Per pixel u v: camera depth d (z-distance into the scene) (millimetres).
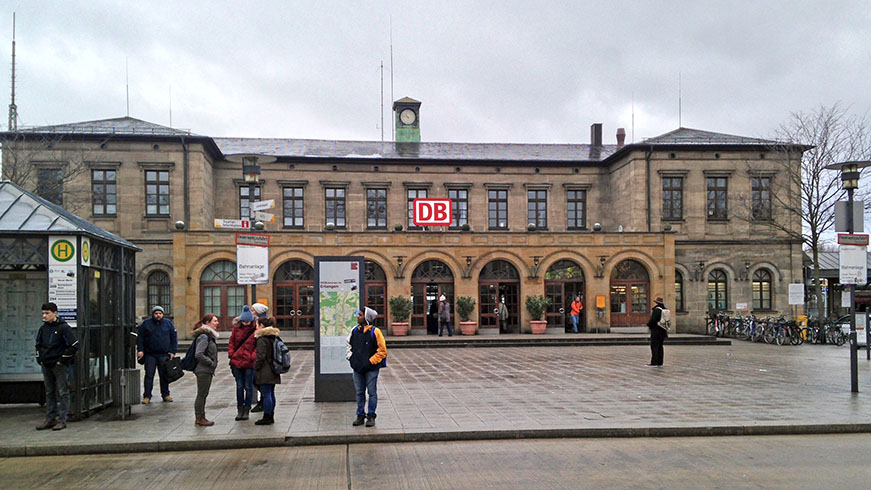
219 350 25250
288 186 37594
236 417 11016
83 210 33469
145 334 12852
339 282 12844
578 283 32219
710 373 17266
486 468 8219
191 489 7480
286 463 8586
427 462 8555
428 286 31531
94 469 8422
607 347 26734
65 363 10414
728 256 36125
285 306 30438
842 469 8141
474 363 20078
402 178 38312
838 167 14438
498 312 31531
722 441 9781
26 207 11312
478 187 38812
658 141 38094
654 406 12070
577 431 10062
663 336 19094
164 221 33844
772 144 35031
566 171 39562
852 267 13852
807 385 14891
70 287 10953
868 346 20969
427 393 13750
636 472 7992
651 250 32188
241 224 16500
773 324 29422
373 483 7590
